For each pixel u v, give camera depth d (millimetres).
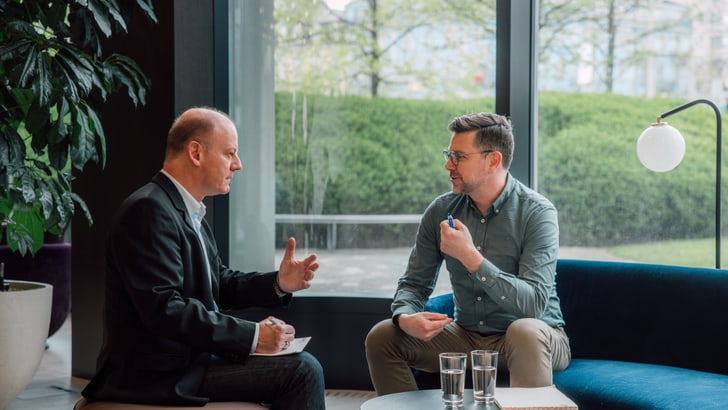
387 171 4043
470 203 3031
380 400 2221
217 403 2314
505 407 2051
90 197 4160
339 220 4105
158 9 3947
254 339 2334
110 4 3297
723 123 3633
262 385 2344
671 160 3250
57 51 3295
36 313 3398
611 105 3754
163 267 2273
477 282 2936
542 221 2908
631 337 3027
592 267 3184
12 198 3328
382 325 2875
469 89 3906
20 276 4883
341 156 4098
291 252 2650
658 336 2969
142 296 2236
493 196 2979
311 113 4117
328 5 4082
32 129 3150
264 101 4148
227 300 2701
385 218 4055
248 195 4172
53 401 3852
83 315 4246
